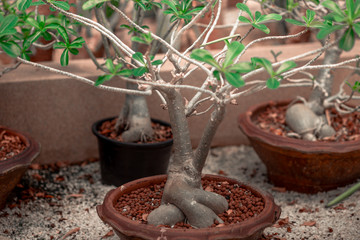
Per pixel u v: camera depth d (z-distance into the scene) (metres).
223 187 1.48
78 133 1.94
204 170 1.94
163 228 1.30
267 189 1.82
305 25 1.31
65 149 1.94
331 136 1.77
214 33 2.26
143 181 1.48
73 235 1.58
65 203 1.73
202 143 1.37
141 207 1.41
